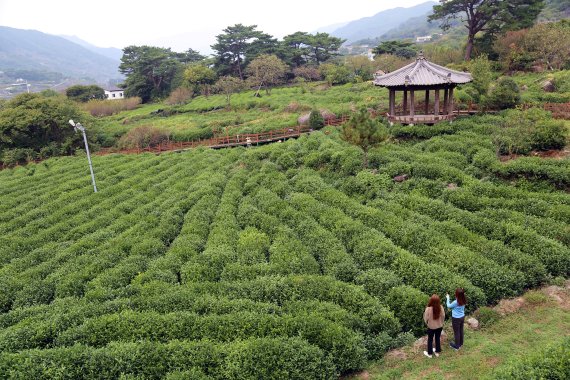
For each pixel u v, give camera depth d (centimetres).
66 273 2484
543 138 3266
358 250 2311
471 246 2200
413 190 3031
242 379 1438
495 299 1850
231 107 8869
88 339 1720
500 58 6812
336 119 5753
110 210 3609
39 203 4156
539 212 2428
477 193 2820
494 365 1395
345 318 1703
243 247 2542
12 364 1546
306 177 3666
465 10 7125
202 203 3478
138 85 12188
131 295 2100
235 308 1839
